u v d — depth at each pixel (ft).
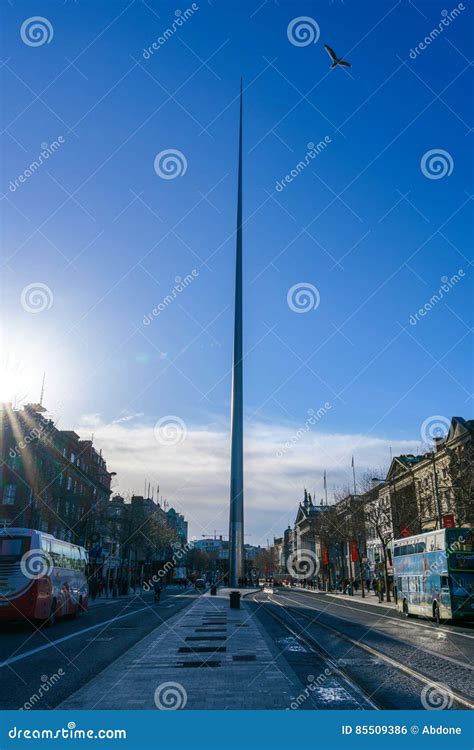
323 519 283.79
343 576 273.54
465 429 181.06
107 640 64.49
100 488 280.72
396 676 41.57
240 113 282.97
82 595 108.27
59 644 60.70
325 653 54.13
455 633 78.89
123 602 165.68
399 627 86.63
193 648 55.26
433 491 194.08
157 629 75.46
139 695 33.73
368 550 293.43
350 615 114.11
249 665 44.57
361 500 230.07
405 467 215.72
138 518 278.46
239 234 277.85
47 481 182.29
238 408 265.75
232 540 255.70
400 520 206.08
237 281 274.98
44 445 182.50
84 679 39.68
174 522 597.11
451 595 94.17
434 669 45.09
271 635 71.51
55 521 207.72
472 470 152.46
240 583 254.47
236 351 269.85
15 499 172.14
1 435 170.30
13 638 67.10
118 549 280.72
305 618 102.58
